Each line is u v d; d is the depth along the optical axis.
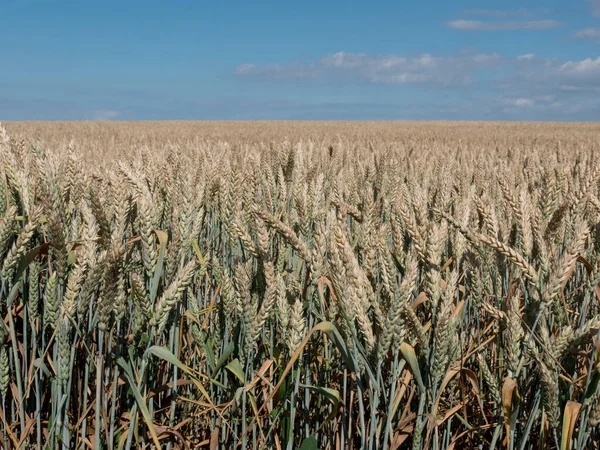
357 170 2.22
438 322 0.83
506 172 1.81
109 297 0.86
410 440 1.05
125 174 0.97
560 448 0.86
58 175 1.17
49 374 0.95
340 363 1.08
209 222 1.57
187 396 1.14
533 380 1.00
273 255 1.30
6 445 0.97
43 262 1.06
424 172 2.36
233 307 1.00
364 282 0.84
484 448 1.12
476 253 1.01
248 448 1.10
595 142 8.41
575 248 0.83
